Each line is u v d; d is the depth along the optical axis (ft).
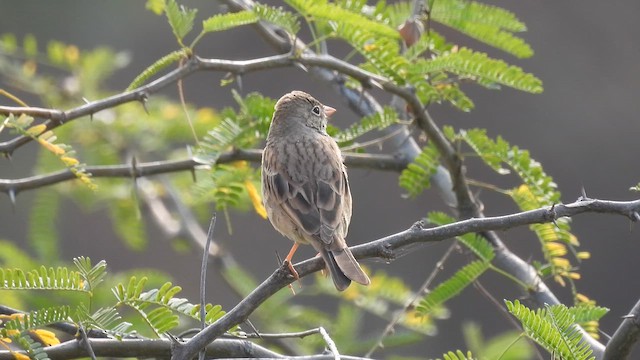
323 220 29.81
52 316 24.30
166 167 36.37
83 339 24.71
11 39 46.83
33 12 72.84
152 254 72.43
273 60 32.91
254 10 32.96
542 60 76.02
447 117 75.00
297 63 33.14
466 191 35.91
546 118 74.84
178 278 72.33
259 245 73.51
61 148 30.22
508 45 36.47
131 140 46.50
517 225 24.11
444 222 35.73
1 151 30.27
